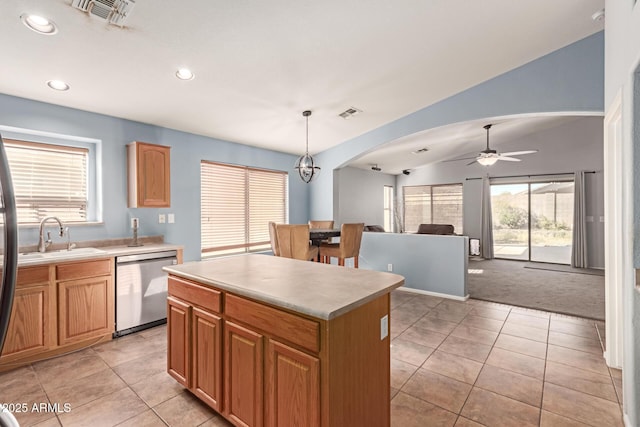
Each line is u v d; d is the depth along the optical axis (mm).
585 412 1854
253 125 4055
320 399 1288
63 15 1845
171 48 2281
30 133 2949
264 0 1928
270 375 1476
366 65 2883
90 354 2586
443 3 2211
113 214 3381
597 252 6324
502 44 2863
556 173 6816
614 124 2355
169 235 3893
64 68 2402
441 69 3152
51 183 3105
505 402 1953
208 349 1783
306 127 4352
